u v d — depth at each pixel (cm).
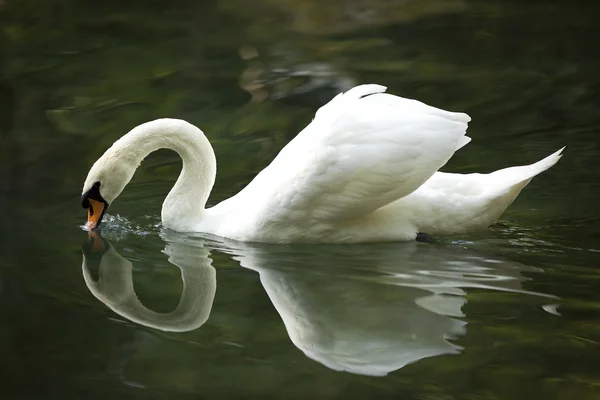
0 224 1339
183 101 1880
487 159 1568
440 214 1205
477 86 1908
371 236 1216
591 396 816
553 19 2364
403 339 940
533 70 1995
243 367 894
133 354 930
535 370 864
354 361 903
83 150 1645
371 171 1148
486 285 1073
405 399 820
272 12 2508
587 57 2064
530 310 997
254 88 1941
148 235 1312
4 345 955
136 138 1307
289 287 1093
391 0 2594
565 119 1733
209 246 1256
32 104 1866
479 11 2473
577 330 944
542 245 1209
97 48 2208
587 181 1470
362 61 2091
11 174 1545
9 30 2314
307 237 1228
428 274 1115
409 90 1892
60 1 2566
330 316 1006
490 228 1276
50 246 1260
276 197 1205
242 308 1039
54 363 915
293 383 858
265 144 1667
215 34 2320
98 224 1327
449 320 979
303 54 2156
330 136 1164
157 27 2373
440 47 2184
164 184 1552
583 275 1098
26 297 1084
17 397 842
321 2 2577
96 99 1891
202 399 828
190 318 1021
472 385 843
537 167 1191
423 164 1145
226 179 1527
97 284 1127
